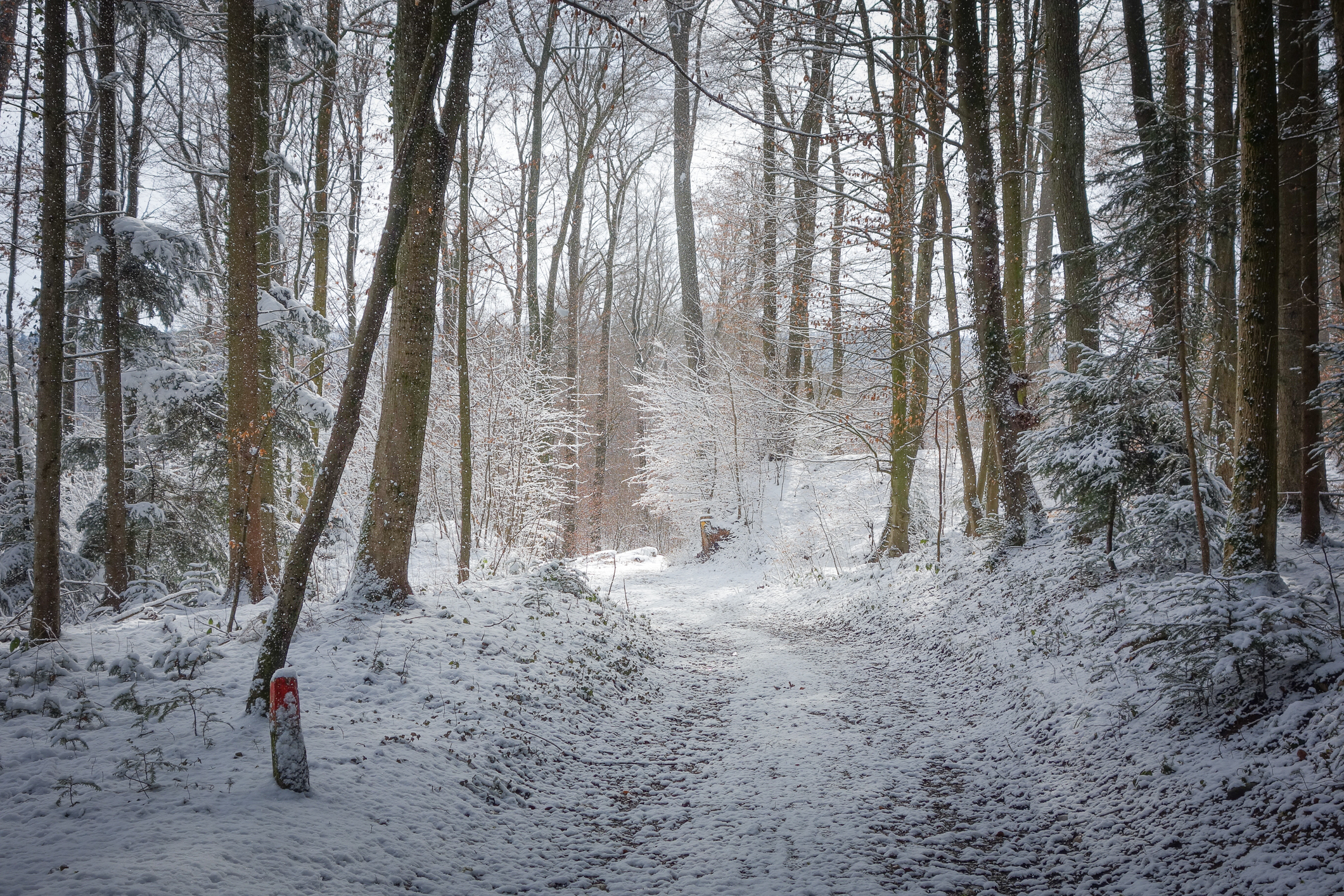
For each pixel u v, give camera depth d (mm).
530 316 23172
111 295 10922
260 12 12305
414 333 9852
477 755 6301
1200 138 9742
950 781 6508
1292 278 11266
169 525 13555
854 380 24531
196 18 14062
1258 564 6590
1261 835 4344
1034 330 13789
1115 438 9281
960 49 12422
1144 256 8320
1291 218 11172
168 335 13047
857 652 12078
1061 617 9391
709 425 27016
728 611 17156
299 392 13203
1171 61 13328
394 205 6711
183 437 12609
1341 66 5828
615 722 8117
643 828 5672
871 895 4539
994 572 12477
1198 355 9102
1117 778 5730
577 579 13266
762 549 23328
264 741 5723
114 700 6309
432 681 7609
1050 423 13703
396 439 9844
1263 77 6629
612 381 45875
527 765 6508
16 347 13688
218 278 15539
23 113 10516
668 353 28828
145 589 11164
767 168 17656
